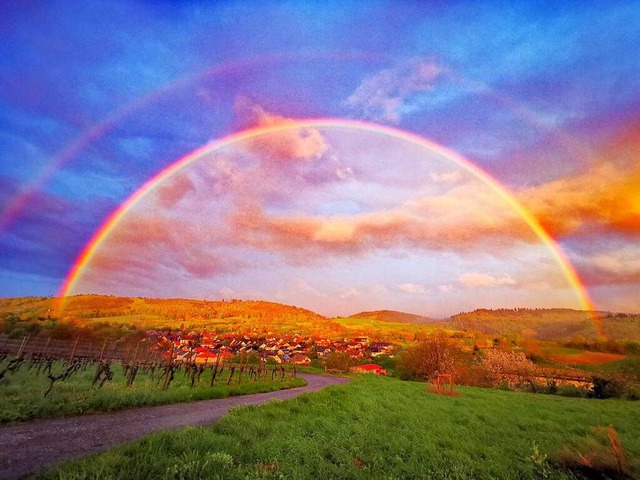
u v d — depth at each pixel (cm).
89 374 2642
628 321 13712
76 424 1173
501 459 878
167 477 649
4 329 7256
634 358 5553
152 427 1203
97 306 18862
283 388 3344
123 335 8338
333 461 854
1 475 686
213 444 887
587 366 6038
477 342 10862
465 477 737
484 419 1540
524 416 1662
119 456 733
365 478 720
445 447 1001
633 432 1372
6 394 1475
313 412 1548
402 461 833
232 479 673
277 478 704
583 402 2780
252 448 880
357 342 17512
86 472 655
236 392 2506
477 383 4906
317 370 8369
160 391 1930
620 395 3853
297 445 912
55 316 11562
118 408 1536
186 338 13600
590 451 888
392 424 1325
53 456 818
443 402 2117
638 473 795
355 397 2161
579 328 14400
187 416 1458
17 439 941
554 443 1080
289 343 16638
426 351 5791
